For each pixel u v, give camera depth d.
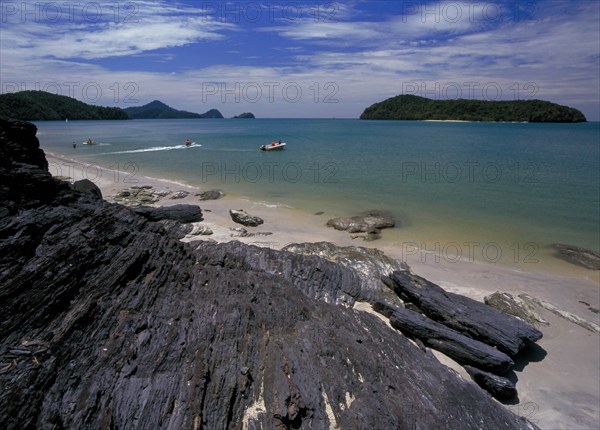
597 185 38.81
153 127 175.50
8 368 8.56
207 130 146.38
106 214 14.33
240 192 36.66
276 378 10.03
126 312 11.20
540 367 13.65
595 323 16.03
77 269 11.39
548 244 24.20
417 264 21.30
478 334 14.27
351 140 92.38
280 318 12.45
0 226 11.01
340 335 12.27
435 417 10.02
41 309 10.00
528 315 16.28
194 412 8.80
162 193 34.78
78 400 8.55
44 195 13.45
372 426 9.31
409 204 32.41
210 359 10.16
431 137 100.56
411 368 12.01
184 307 11.97
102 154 62.88
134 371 9.49
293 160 56.53
